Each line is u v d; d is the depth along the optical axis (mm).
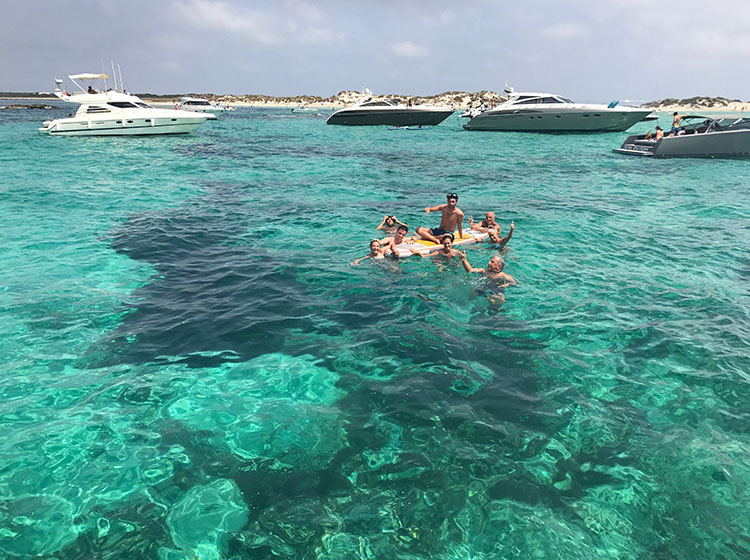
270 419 3939
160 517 2945
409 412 4023
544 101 34969
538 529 2871
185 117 29828
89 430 3771
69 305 6074
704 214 11414
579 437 3717
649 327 5566
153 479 3266
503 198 13500
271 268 7516
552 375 4598
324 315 5883
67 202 11969
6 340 5160
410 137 35625
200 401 4180
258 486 3211
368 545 2752
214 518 2943
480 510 3014
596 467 3396
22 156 20750
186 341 5230
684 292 6617
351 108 43250
